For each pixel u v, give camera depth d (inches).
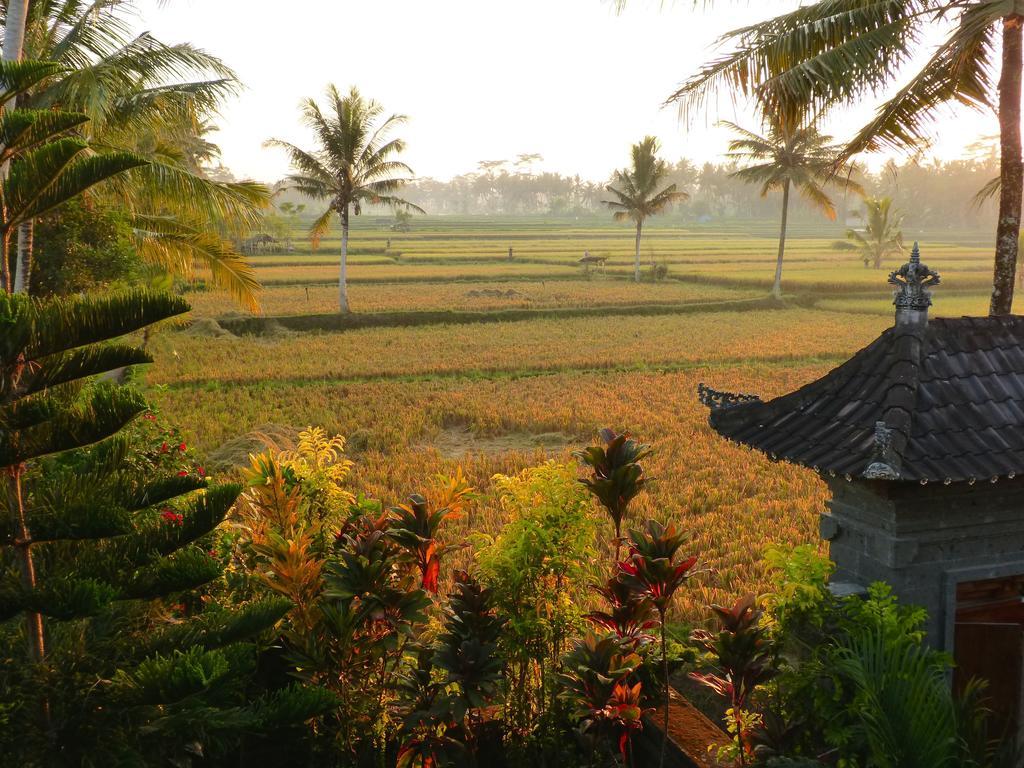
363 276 2541.8
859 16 350.9
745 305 2014.0
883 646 202.1
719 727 259.4
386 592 218.2
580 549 235.9
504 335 1557.6
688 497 601.0
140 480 199.5
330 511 259.0
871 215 2881.4
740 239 4785.9
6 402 168.9
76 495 184.7
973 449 209.9
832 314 1921.8
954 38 351.3
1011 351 239.8
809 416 242.5
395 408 946.1
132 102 569.3
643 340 1487.5
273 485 243.4
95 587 166.6
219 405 928.9
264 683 237.1
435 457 749.3
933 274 232.1
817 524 545.0
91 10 556.7
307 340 1483.8
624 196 2536.9
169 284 908.6
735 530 535.5
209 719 183.6
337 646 218.4
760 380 1135.6
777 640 235.5
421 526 239.0
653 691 250.8
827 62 338.3
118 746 176.6
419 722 219.8
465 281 2588.6
